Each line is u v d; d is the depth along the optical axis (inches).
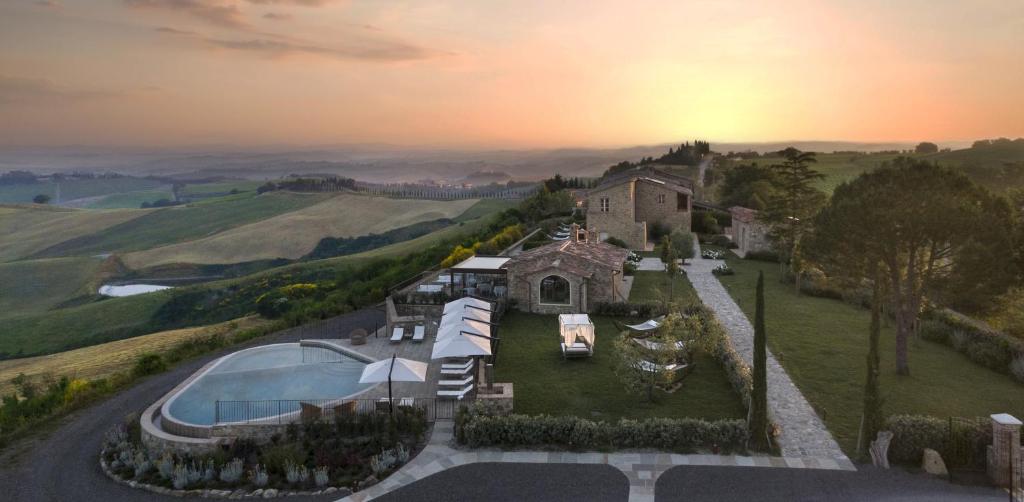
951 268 1073.5
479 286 1723.7
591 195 2672.2
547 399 1039.0
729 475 781.9
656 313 1523.1
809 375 1133.1
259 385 1168.2
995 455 752.3
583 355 1252.5
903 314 1140.5
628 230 2637.8
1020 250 1015.6
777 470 790.5
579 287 1592.0
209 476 823.1
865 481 757.9
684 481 769.6
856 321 1533.0
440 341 1087.0
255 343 1576.0
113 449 926.4
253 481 802.8
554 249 1774.1
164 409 1018.1
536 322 1545.3
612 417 963.3
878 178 1123.3
